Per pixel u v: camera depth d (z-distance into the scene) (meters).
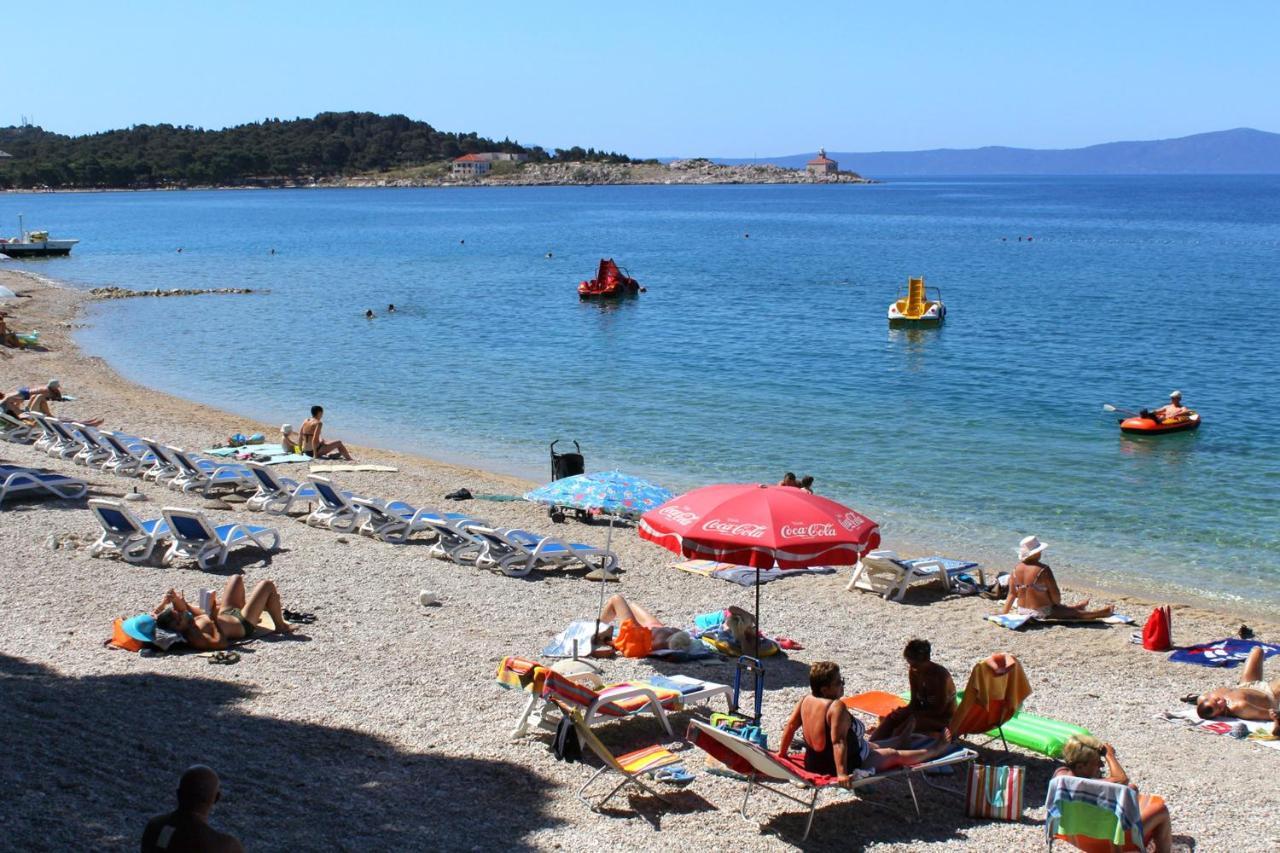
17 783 8.37
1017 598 15.42
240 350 42.94
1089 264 82.31
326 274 75.12
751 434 28.84
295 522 18.83
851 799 9.20
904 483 24.06
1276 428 29.31
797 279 72.06
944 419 30.59
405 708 10.70
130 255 91.69
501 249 100.06
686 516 10.36
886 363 39.78
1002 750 10.36
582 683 10.48
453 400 33.50
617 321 51.44
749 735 9.84
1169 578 18.23
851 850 8.32
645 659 12.65
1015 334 46.88
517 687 10.44
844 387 35.28
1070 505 22.42
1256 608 16.88
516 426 30.05
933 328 48.53
